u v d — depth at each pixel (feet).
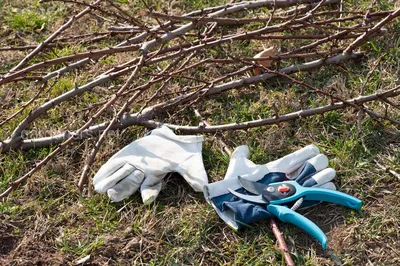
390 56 12.68
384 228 9.63
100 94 12.07
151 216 10.00
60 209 10.32
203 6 14.51
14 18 14.47
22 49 12.87
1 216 10.20
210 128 11.21
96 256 9.55
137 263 9.43
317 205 10.00
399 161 10.64
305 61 12.91
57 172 10.92
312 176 10.11
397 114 11.52
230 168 10.36
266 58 12.01
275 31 12.29
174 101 11.82
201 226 9.78
